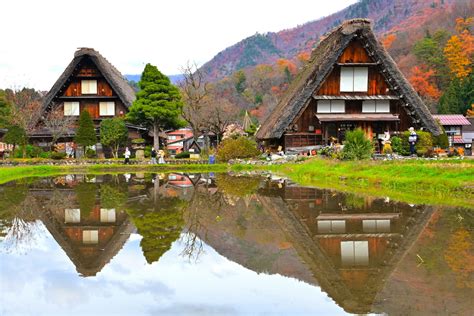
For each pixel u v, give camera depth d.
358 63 32.91
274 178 23.88
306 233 9.59
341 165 23.11
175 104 39.31
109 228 10.55
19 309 5.70
